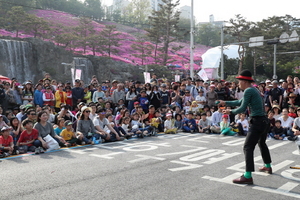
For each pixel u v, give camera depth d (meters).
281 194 4.02
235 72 42.25
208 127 10.54
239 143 8.24
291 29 45.41
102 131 8.49
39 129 7.37
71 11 83.38
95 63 40.06
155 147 7.55
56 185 4.39
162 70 42.88
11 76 31.20
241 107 4.55
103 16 94.94
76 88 12.28
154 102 12.18
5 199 3.83
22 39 34.06
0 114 8.20
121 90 12.38
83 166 5.56
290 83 11.91
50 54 34.78
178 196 3.92
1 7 50.12
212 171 5.20
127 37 60.50
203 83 13.23
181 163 5.79
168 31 48.72
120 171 5.18
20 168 5.46
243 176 4.48
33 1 70.25
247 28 42.88
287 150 7.31
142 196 3.92
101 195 3.95
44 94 11.16
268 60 43.66
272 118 9.93
